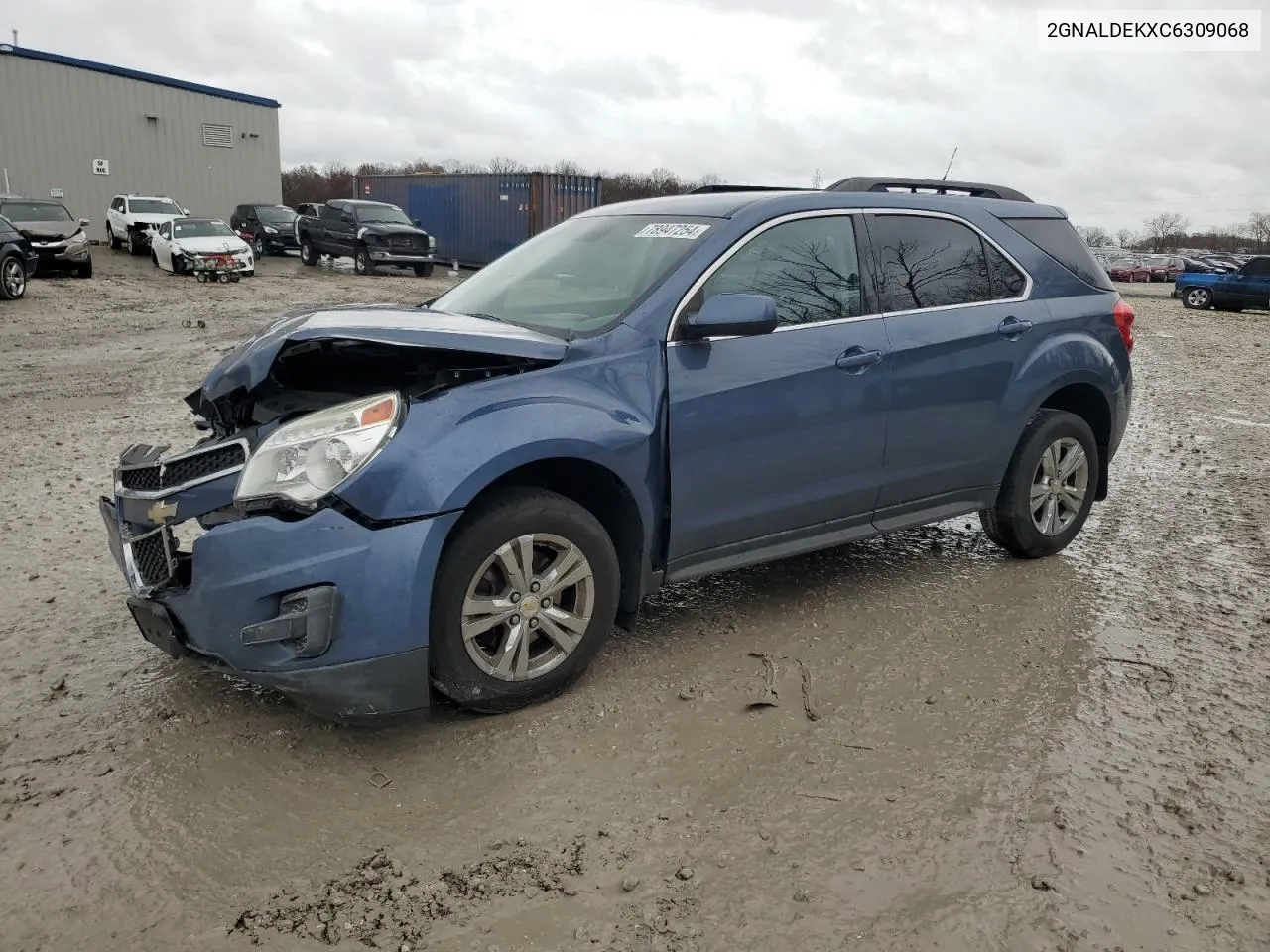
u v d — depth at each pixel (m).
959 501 4.74
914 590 4.71
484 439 3.14
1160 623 4.33
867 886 2.59
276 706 3.51
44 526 5.55
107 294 20.48
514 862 2.68
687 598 4.58
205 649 3.09
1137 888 2.59
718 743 3.29
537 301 3.99
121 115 34.22
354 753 3.21
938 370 4.39
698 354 3.69
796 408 3.92
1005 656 3.97
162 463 3.38
